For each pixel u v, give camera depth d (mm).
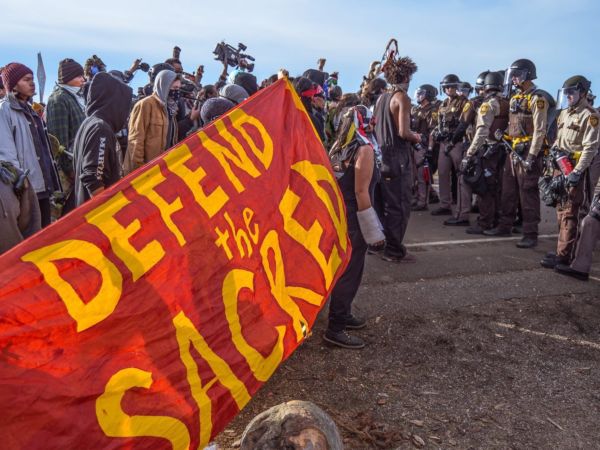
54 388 1426
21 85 3975
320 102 5594
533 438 2957
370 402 3225
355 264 3732
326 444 2176
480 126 6562
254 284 2139
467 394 3352
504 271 5492
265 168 2445
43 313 1481
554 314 4520
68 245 1621
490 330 4199
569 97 5367
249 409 3104
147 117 4516
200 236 1980
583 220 5273
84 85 5988
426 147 8578
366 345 3900
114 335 1616
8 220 3104
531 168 6180
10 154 3818
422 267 5516
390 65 5137
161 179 1977
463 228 7344
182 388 1725
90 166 3412
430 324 4258
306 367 3578
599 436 2994
